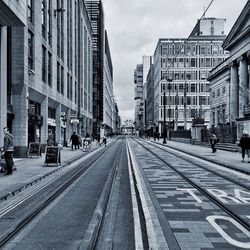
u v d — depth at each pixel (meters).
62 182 13.07
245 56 51.16
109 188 11.63
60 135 38.53
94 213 8.02
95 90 96.19
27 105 24.48
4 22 18.41
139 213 7.97
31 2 26.61
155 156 27.06
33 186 12.05
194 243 5.64
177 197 9.82
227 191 10.79
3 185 11.58
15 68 23.77
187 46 96.94
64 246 5.68
